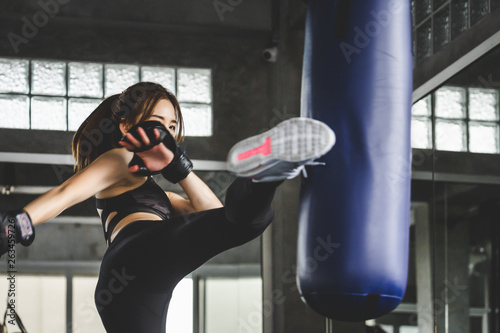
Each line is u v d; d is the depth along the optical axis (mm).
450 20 5395
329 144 1813
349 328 6684
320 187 2570
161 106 2408
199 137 6816
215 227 2137
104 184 2268
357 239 2508
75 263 6332
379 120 2590
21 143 6285
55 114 6426
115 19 6645
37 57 6480
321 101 2639
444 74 5457
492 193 5371
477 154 5293
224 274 6844
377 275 2502
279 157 1834
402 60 2680
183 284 6754
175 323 6676
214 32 6949
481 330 5754
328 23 2697
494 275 5613
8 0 6453
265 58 6984
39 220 2158
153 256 2189
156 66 6793
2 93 6355
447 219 5863
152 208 2357
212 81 6930
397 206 2568
